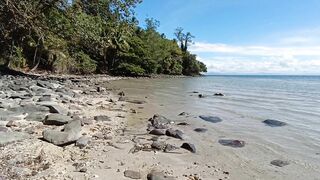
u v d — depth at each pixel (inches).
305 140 437.4
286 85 2208.4
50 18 1088.2
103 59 2410.2
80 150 332.5
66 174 265.6
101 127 450.9
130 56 2532.0
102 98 804.6
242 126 528.1
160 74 3380.9
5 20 909.8
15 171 256.5
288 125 545.6
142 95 983.0
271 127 525.3
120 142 377.1
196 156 347.3
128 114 581.9
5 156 286.4
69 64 1844.2
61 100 632.4
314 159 351.3
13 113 450.0
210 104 829.2
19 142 326.0
